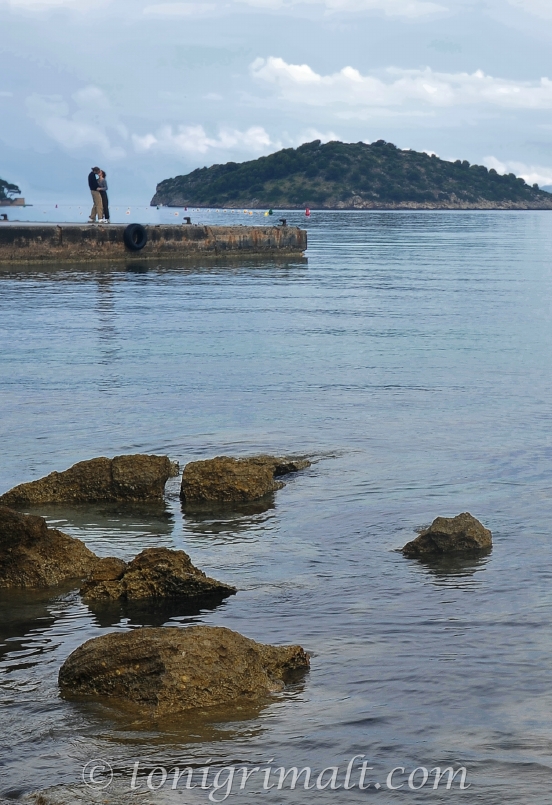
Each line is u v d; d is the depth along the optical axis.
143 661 6.66
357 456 13.23
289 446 13.70
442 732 6.07
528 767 5.68
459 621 7.81
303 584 8.78
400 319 28.33
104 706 6.50
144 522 10.84
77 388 17.69
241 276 43.56
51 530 9.55
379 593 8.52
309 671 6.95
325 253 63.31
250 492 11.55
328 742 5.98
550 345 23.16
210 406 16.20
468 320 28.20
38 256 47.44
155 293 35.25
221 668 6.64
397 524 10.52
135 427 14.77
